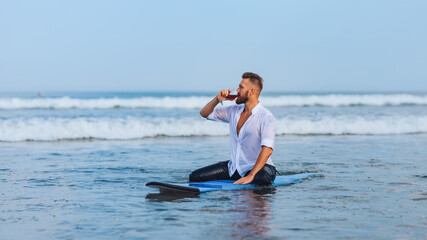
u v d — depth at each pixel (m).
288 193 5.69
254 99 6.18
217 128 14.62
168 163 8.52
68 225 4.16
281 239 3.70
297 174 7.07
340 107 27.00
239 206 4.95
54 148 10.96
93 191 5.84
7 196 5.51
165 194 5.65
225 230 3.97
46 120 15.55
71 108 24.39
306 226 4.11
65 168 7.84
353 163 8.52
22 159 8.99
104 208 4.86
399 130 15.63
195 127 14.55
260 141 6.18
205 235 3.82
